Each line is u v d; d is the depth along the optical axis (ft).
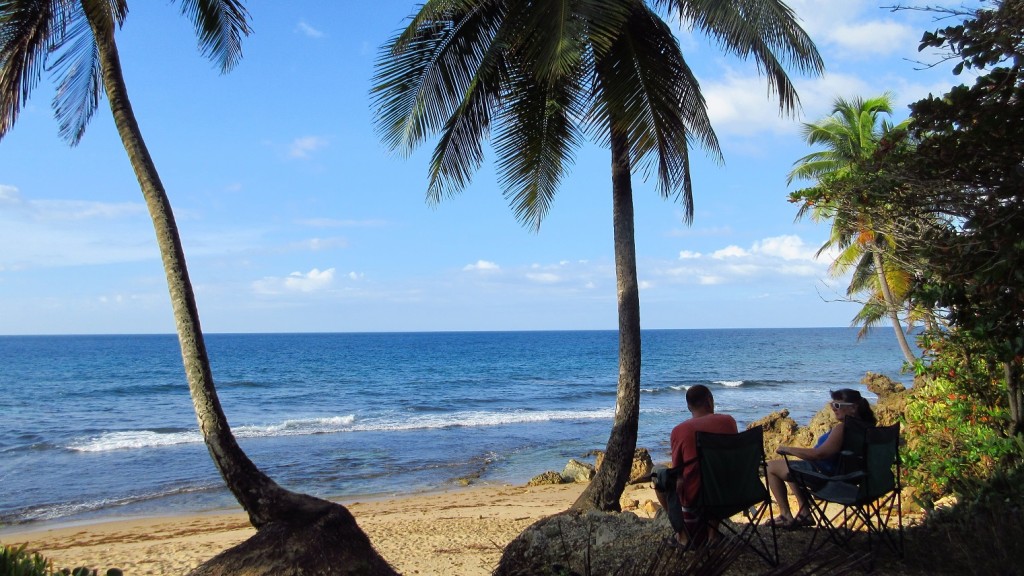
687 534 14.34
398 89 27.96
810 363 250.37
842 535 16.25
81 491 58.34
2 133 19.33
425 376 199.00
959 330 16.35
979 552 14.06
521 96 30.27
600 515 17.21
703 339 533.96
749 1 24.81
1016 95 12.78
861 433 15.26
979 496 15.94
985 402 19.52
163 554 32.78
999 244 12.67
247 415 114.01
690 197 28.71
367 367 235.81
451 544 32.14
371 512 48.03
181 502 54.39
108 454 76.18
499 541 32.55
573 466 61.98
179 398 140.87
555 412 115.55
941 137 13.85
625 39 27.02
